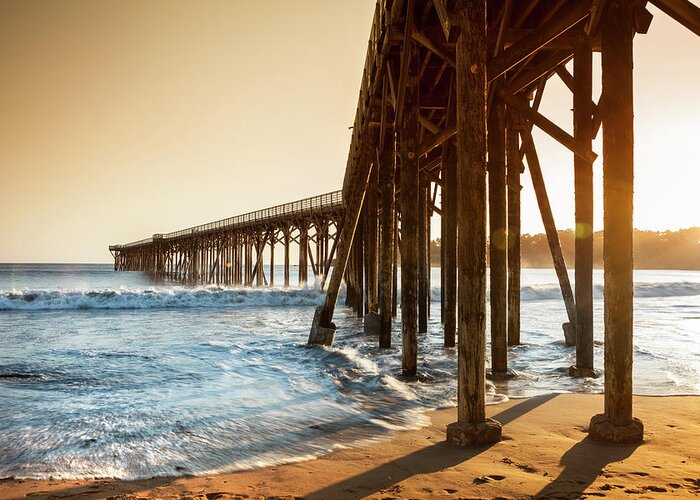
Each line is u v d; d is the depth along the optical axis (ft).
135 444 14.98
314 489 11.38
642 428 13.85
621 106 13.33
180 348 33.55
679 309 69.97
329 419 17.39
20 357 30.17
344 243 33.09
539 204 29.71
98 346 34.63
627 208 13.32
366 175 32.17
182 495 11.25
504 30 17.67
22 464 13.43
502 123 22.72
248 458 13.75
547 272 326.03
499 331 23.52
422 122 31.45
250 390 21.85
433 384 22.67
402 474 12.02
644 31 13.92
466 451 13.44
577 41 20.94
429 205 51.88
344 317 58.70
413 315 23.66
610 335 13.84
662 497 10.03
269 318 56.59
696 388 21.17
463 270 13.70
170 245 182.19
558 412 17.47
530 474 11.57
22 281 169.37
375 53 26.86
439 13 14.74
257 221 103.86
